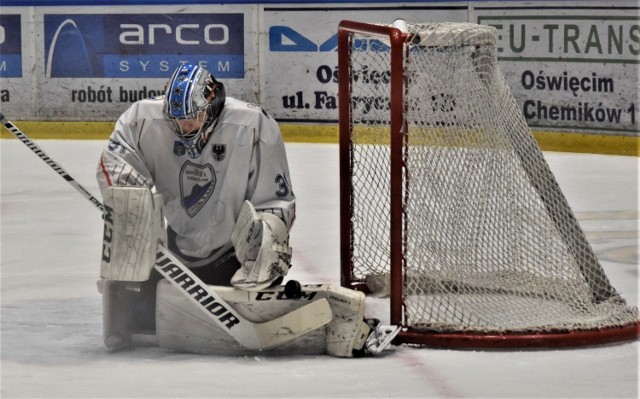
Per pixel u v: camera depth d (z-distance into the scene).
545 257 9.90
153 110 8.92
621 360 8.34
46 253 13.43
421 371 7.97
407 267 9.23
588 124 22.50
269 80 24.77
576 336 8.73
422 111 9.38
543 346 8.69
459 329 8.82
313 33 24.34
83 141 25.34
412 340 8.78
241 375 7.82
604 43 22.16
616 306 9.70
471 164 9.58
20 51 25.72
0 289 11.34
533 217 9.87
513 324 9.01
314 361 8.34
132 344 8.89
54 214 16.33
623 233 14.38
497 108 9.73
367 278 11.06
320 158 22.08
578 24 22.38
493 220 9.77
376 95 12.05
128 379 7.71
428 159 9.34
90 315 10.14
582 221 15.33
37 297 10.96
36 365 8.23
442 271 9.45
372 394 7.28
